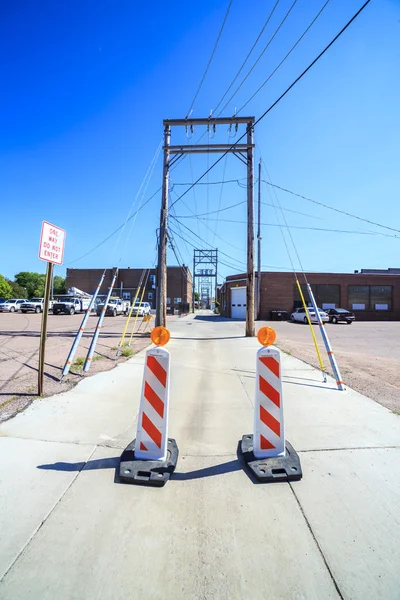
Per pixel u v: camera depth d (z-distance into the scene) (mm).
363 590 1821
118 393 5207
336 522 2342
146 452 3066
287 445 3357
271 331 3252
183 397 5227
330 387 5766
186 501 2562
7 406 4473
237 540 2170
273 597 1778
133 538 2168
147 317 12852
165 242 13797
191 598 1764
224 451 3414
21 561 1964
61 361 7746
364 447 3443
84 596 1762
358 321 30719
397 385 5980
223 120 13195
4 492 2598
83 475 2871
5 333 14672
